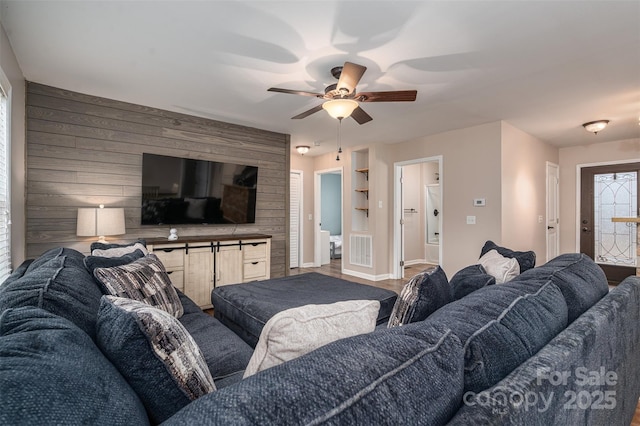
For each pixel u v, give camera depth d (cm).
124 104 351
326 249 716
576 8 190
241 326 224
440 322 86
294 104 356
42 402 49
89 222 300
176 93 325
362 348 61
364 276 565
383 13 195
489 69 268
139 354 80
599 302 129
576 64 259
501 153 412
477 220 433
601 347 107
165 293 209
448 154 470
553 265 156
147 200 360
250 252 409
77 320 102
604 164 537
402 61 254
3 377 49
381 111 373
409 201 725
